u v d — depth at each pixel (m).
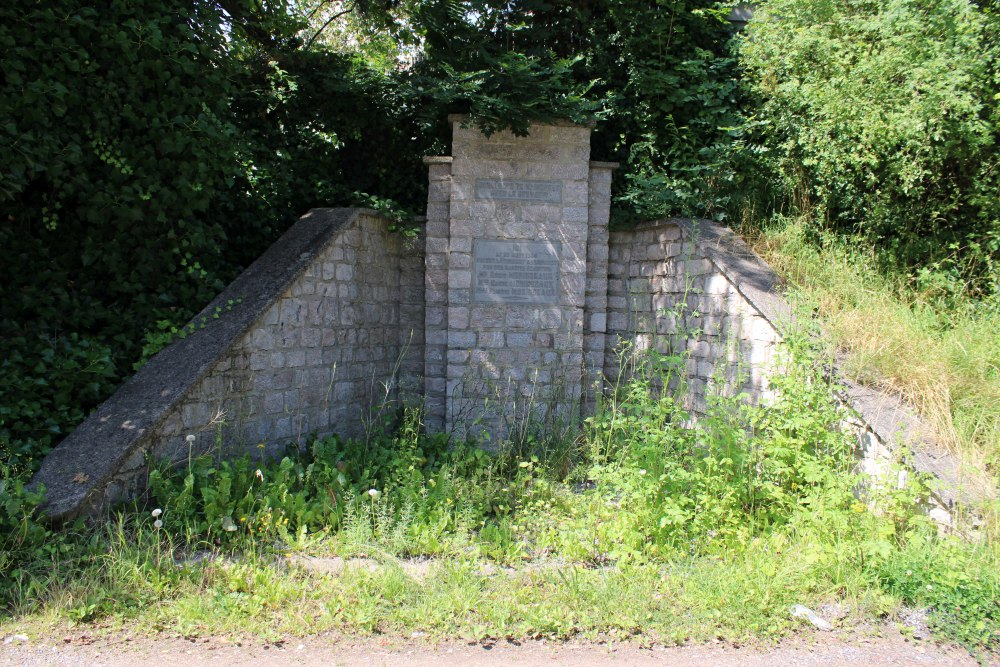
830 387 4.91
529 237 7.47
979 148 6.22
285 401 6.27
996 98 5.96
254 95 7.59
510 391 7.47
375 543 4.46
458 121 7.37
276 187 7.41
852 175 6.88
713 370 6.61
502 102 6.85
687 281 6.38
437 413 7.69
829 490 4.42
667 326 7.51
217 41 6.04
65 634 3.41
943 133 6.16
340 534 4.47
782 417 4.88
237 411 5.70
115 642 3.38
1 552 3.78
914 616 3.75
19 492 4.09
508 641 3.49
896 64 6.12
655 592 3.92
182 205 5.84
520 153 7.44
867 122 6.19
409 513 4.62
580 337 7.54
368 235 7.46
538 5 7.89
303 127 8.09
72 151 5.01
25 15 4.74
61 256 5.66
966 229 6.67
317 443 5.90
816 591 3.94
